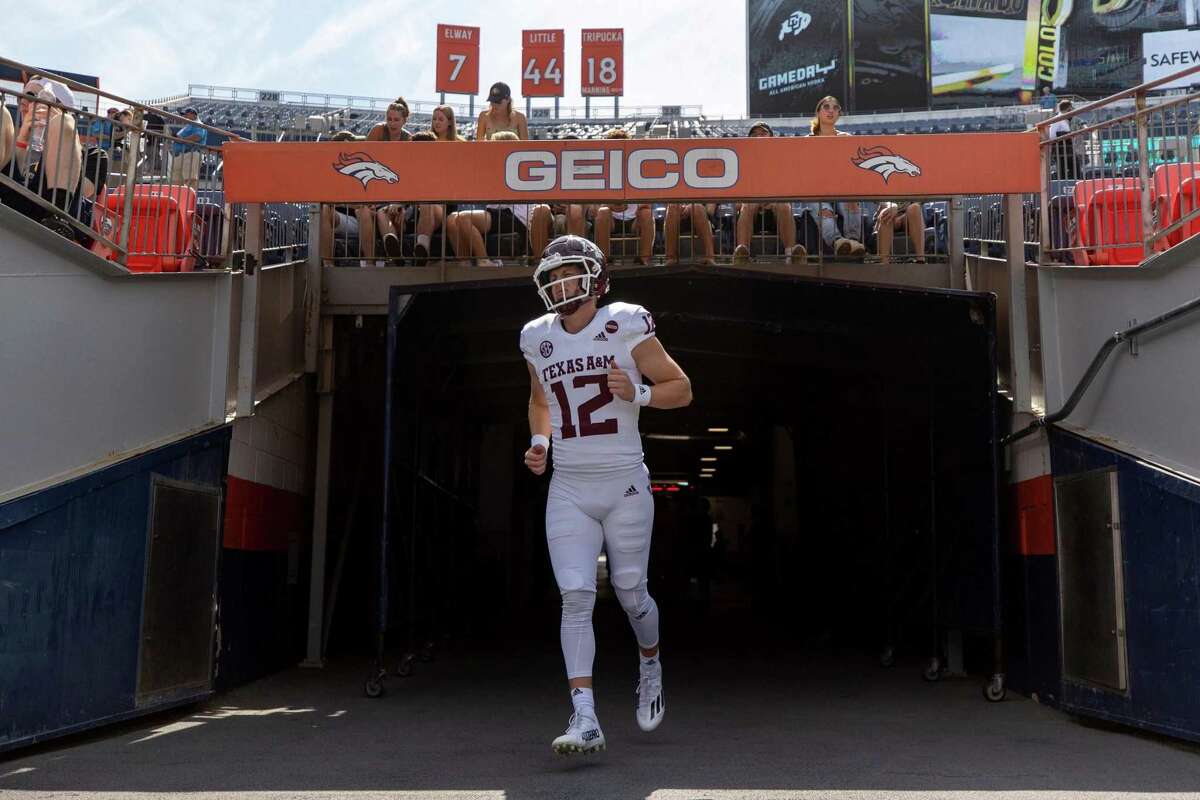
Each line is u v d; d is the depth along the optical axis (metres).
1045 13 36.19
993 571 6.79
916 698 6.97
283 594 8.43
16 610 4.99
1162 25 35.59
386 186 7.07
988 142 6.85
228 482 7.19
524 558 19.20
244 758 4.81
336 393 9.30
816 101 37.16
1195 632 5.01
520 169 7.05
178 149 7.00
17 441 5.25
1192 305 5.19
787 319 8.42
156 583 6.04
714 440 18.39
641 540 4.41
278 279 8.29
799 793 3.88
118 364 6.00
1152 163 6.17
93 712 5.45
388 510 7.20
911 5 36.53
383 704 6.77
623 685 7.68
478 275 8.87
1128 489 5.59
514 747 5.06
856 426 10.23
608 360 4.30
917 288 7.03
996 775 4.31
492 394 12.20
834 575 11.19
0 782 4.28
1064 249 6.48
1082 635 6.04
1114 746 5.14
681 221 9.35
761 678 8.13
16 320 5.27
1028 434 6.81
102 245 6.61
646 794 3.85
